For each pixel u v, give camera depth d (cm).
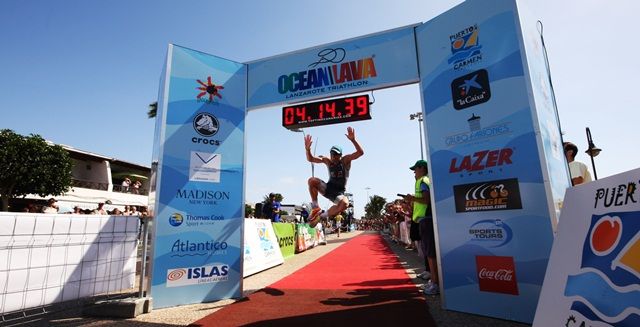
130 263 480
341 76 498
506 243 350
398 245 1373
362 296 438
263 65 546
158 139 470
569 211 241
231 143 516
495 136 370
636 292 164
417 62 457
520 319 331
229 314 367
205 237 469
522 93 355
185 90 491
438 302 409
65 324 349
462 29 412
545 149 343
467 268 376
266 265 745
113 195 2656
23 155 1750
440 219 406
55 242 394
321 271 680
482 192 374
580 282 204
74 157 2592
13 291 353
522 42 361
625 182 194
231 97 530
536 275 328
